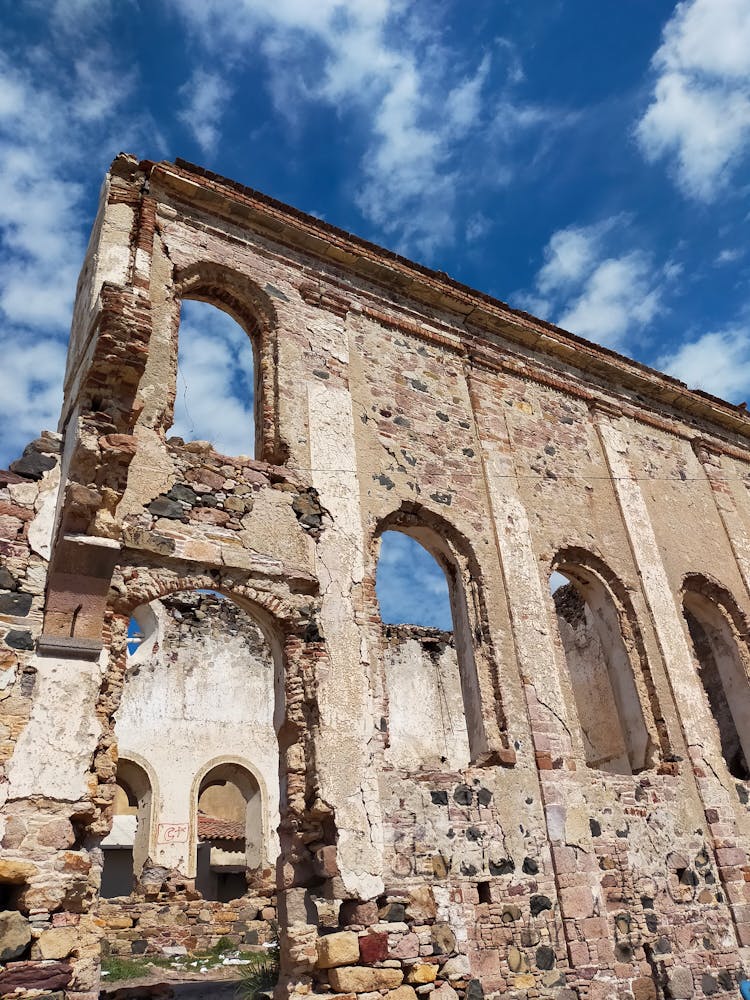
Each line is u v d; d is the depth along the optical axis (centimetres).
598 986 894
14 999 588
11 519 761
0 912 612
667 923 992
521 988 845
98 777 707
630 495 1385
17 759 667
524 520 1195
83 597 754
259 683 1886
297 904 777
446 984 801
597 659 1523
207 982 982
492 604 1083
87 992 622
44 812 660
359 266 1229
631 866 1000
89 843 687
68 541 750
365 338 1178
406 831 852
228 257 1100
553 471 1297
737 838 1128
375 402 1130
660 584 1317
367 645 929
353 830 816
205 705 1794
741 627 1427
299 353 1088
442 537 1116
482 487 1178
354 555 979
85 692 720
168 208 1077
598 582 1274
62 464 812
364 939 771
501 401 1297
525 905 893
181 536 859
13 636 712
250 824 1755
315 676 870
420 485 1108
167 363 964
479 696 1021
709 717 1226
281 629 898
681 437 1594
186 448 921
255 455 1045
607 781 1045
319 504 984
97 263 952
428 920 820
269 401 1046
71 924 635
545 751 1010
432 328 1278
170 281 1022
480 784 935
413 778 891
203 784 1811
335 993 738
